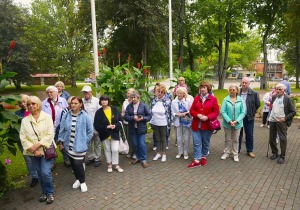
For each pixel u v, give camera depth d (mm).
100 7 18031
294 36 21375
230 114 5496
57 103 5281
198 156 5406
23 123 3779
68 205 3902
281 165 5328
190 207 3742
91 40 19922
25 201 4070
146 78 7555
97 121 5039
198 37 27219
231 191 4207
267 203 3785
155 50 20797
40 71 35000
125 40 20375
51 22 31984
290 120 5395
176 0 21625
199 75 8688
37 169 3924
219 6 23797
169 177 4867
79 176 4297
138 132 5418
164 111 5695
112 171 5262
